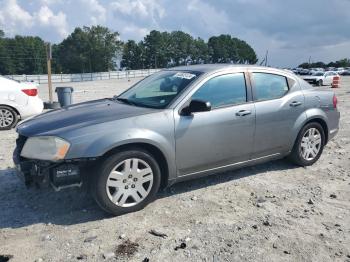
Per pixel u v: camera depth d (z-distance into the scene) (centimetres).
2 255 362
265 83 562
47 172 417
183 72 541
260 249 373
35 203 480
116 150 434
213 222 429
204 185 540
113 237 396
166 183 477
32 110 1008
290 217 443
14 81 997
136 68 13725
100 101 558
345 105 1472
